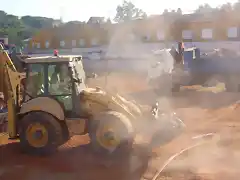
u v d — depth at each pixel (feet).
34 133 29.35
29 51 174.81
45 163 27.81
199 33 140.15
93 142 28.45
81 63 32.12
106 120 28.09
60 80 29.48
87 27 167.94
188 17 146.20
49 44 175.01
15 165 27.55
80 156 29.22
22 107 29.58
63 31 175.11
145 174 24.95
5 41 87.51
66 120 29.50
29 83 29.91
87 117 29.53
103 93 29.86
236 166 25.82
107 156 28.48
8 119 30.17
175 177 24.12
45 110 29.01
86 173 25.53
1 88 30.42
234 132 35.42
